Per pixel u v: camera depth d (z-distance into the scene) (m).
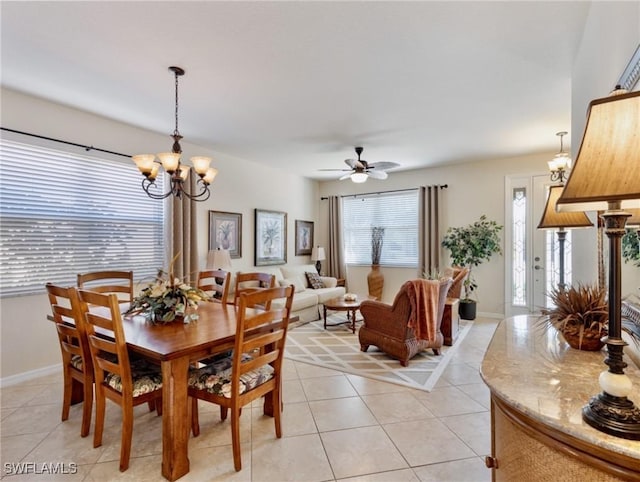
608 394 0.89
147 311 2.31
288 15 1.95
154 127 3.88
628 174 0.76
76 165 3.41
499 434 1.18
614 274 0.89
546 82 2.78
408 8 1.89
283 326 2.16
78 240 3.44
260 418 2.42
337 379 3.10
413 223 6.21
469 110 3.37
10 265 3.00
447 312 4.09
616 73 1.59
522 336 1.70
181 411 1.82
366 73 2.63
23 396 2.74
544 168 4.98
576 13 1.96
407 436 2.19
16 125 3.00
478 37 2.17
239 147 4.68
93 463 1.92
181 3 1.85
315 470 1.87
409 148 4.72
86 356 2.14
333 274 6.95
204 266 4.72
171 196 4.16
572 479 0.87
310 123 3.74
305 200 6.80
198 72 2.61
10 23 2.01
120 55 2.38
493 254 5.39
